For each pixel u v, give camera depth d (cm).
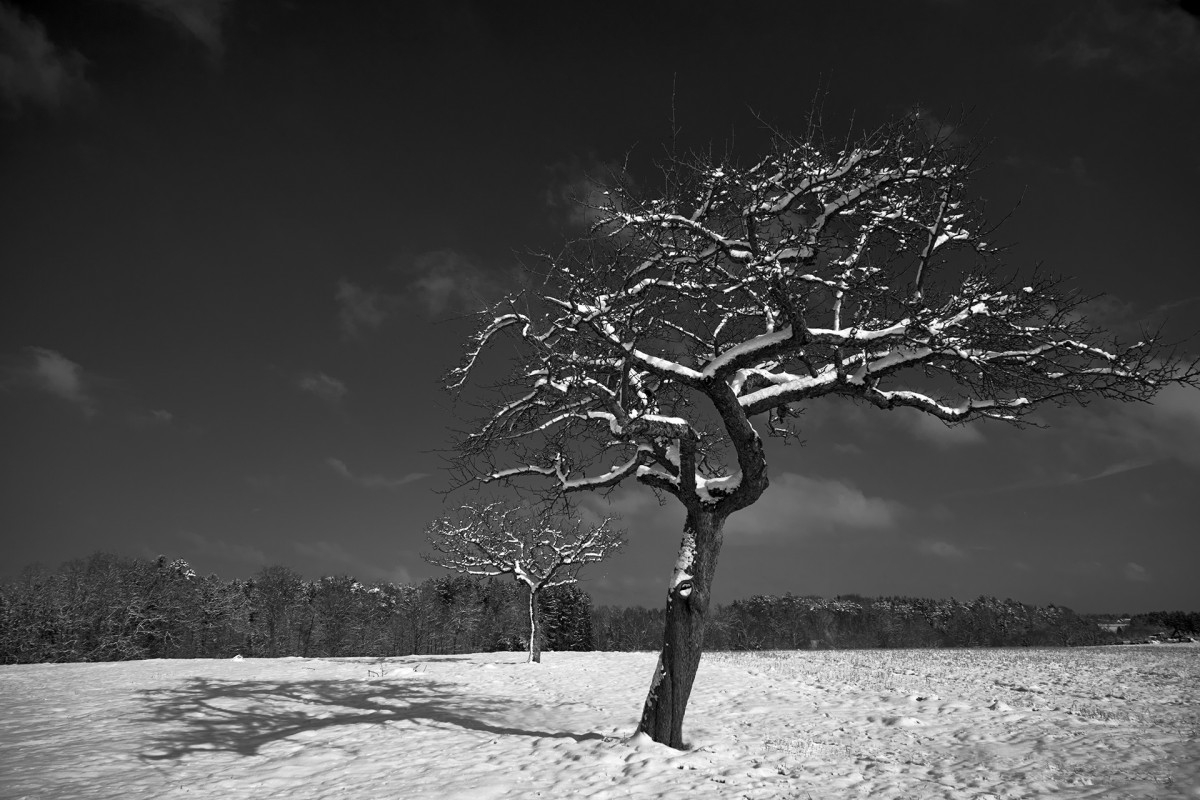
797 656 3575
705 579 1143
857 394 1137
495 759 1126
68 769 1118
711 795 855
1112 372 1055
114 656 6838
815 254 1023
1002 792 823
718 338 1356
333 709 1706
